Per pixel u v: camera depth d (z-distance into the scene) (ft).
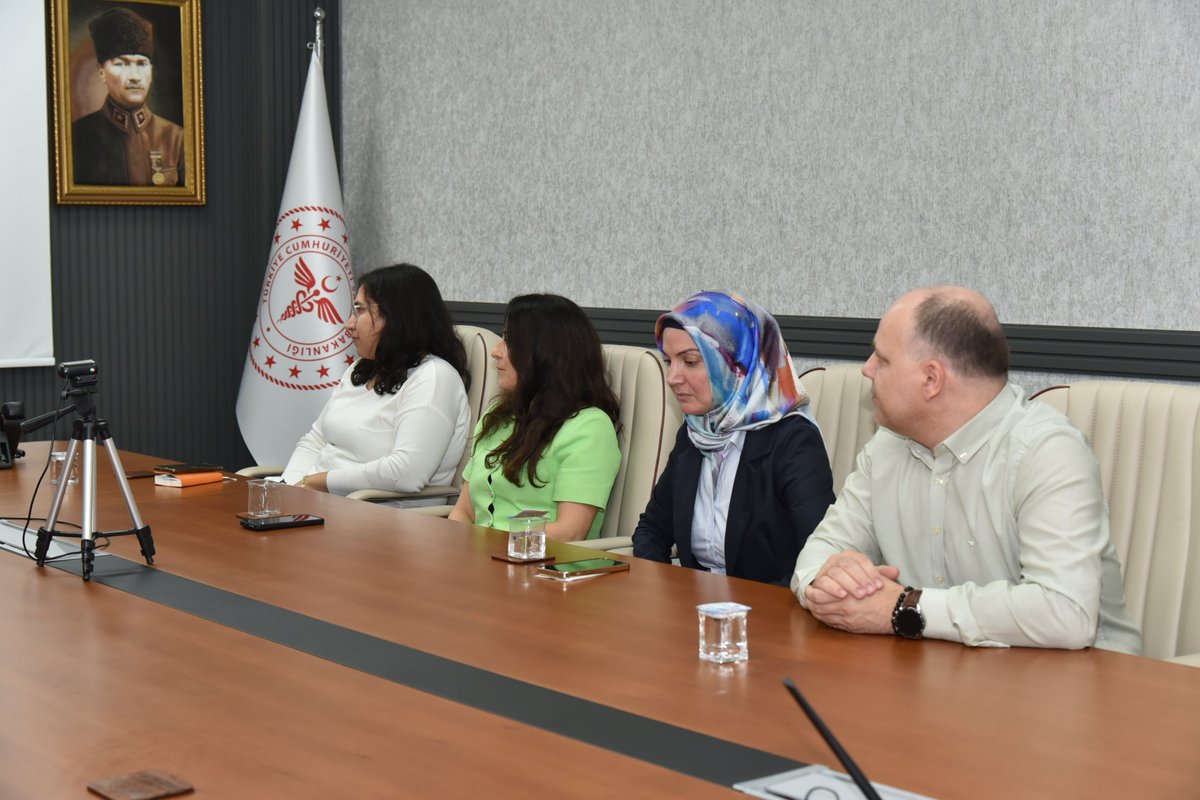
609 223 15.74
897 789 4.26
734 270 14.35
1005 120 11.98
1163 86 10.95
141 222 18.30
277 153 19.13
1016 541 6.68
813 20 13.34
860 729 4.86
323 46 19.36
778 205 13.85
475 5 17.21
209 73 18.66
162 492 10.25
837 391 10.07
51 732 4.81
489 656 5.82
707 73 14.42
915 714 5.04
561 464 10.55
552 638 6.13
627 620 6.47
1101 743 4.71
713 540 9.36
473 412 13.55
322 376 17.75
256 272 19.27
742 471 9.15
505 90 16.92
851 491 7.52
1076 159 11.54
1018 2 11.80
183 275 18.71
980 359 6.68
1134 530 8.05
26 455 11.98
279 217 18.03
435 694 5.26
